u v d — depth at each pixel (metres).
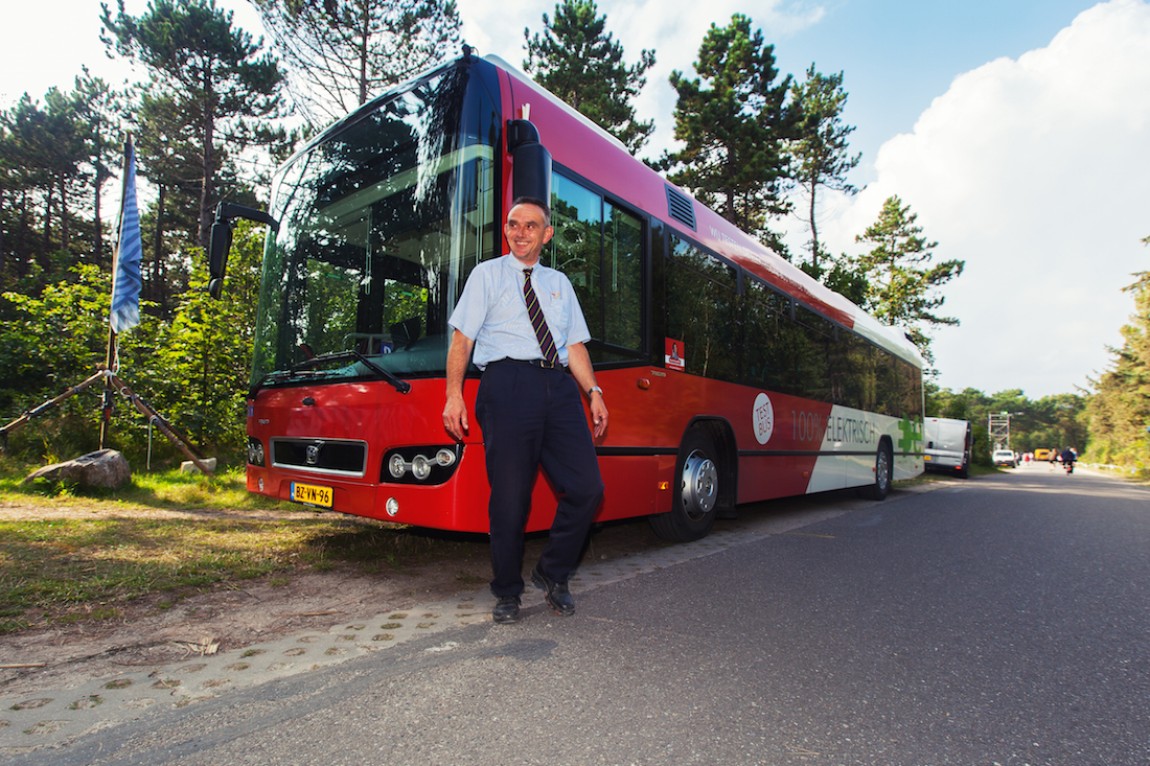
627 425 4.62
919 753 1.95
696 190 25.77
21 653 2.57
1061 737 2.08
